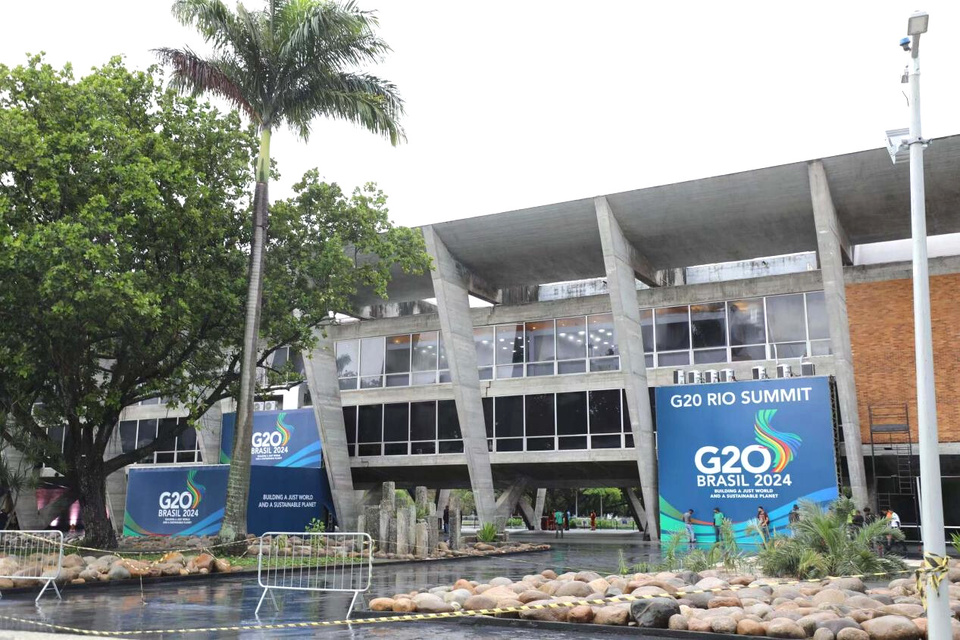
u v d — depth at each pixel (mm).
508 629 9695
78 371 22109
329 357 40000
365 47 22891
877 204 30047
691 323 34031
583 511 78000
